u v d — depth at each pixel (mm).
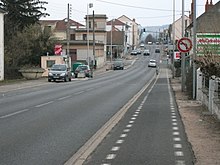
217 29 55156
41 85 41688
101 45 102250
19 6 77875
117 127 14391
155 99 26828
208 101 19297
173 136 12492
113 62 99750
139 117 17297
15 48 63656
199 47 31656
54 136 12305
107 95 29531
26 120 15641
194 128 14023
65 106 21219
